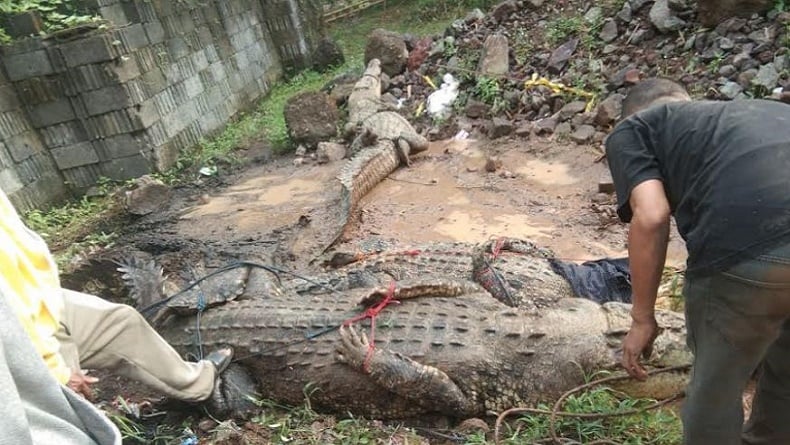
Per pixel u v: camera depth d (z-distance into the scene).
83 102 7.60
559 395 3.10
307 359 3.39
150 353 3.06
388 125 7.38
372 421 3.28
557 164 6.41
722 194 1.91
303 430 3.20
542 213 5.49
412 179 6.70
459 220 5.58
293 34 13.14
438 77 8.80
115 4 8.09
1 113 7.18
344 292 3.88
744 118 2.00
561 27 8.29
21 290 2.09
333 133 8.22
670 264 4.37
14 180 7.16
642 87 2.52
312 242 5.43
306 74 12.84
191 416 3.47
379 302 3.52
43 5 7.77
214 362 3.45
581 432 2.89
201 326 3.72
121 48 7.67
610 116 6.66
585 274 3.90
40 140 7.66
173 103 8.73
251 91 11.65
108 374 3.91
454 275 3.99
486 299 3.59
